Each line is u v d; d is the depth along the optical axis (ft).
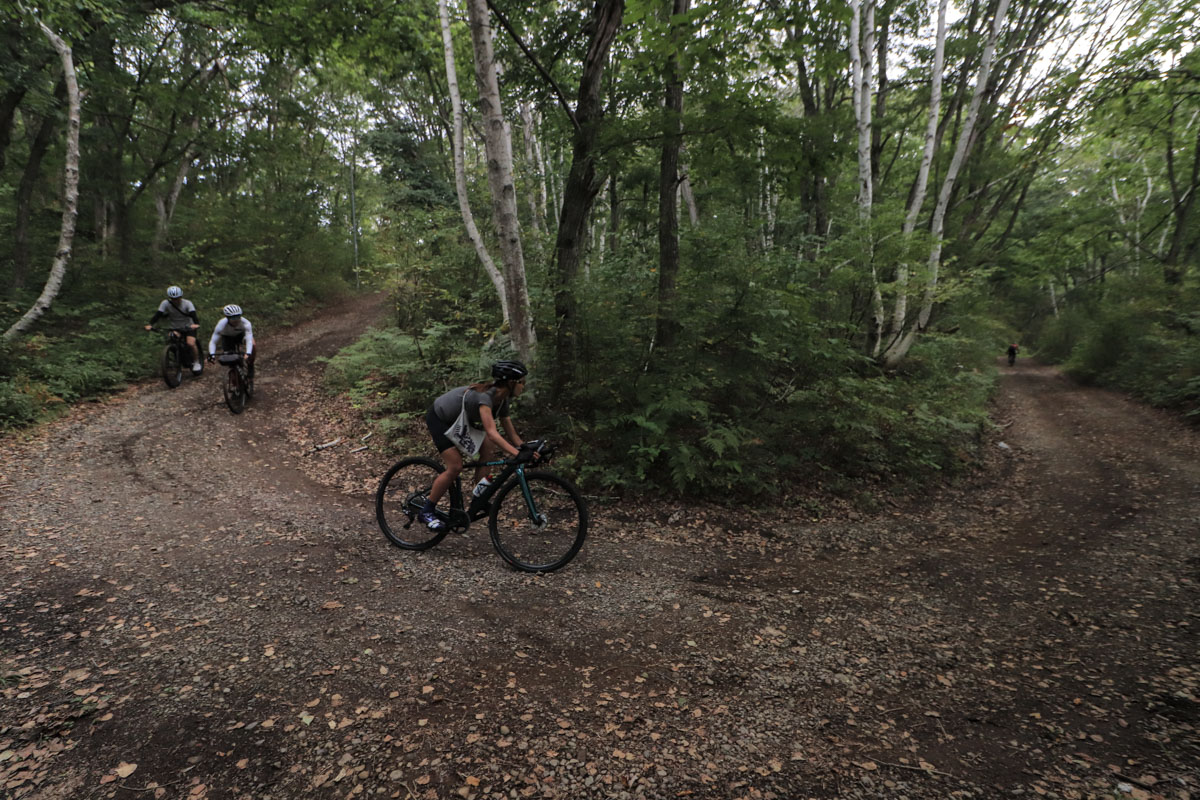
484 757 7.70
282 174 70.90
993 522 21.33
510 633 11.20
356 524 17.04
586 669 10.10
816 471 24.72
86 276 48.98
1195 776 7.67
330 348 47.55
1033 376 71.87
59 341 36.32
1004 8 38.06
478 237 33.14
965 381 42.80
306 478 21.95
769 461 23.41
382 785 7.14
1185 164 68.95
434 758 7.65
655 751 7.98
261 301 56.75
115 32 40.09
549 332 26.09
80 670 9.14
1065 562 16.78
